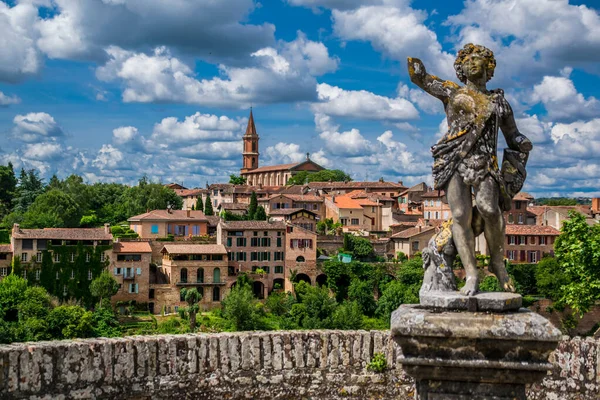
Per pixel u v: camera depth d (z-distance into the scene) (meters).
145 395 15.02
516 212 143.25
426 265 10.34
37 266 104.44
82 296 106.31
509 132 10.08
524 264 106.94
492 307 9.06
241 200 194.38
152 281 115.25
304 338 16.22
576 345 15.80
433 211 155.38
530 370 8.80
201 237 132.88
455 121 9.84
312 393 16.11
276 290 121.44
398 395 16.20
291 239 122.19
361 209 162.50
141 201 185.62
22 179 189.12
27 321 82.19
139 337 15.41
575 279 38.12
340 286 118.00
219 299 113.81
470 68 9.84
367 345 16.33
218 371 15.66
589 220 134.00
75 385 14.40
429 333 8.86
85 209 176.75
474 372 8.89
